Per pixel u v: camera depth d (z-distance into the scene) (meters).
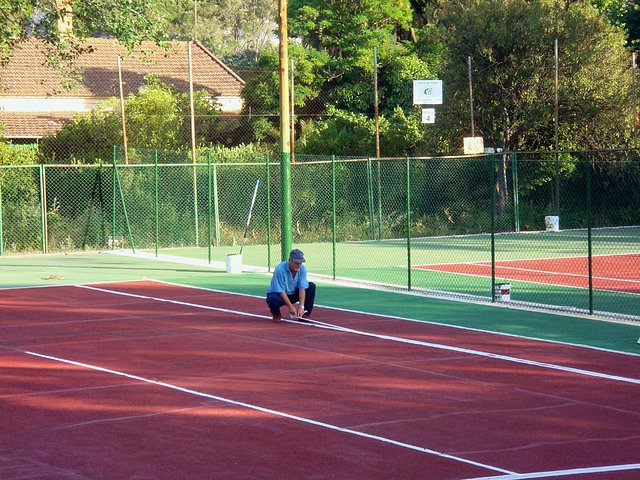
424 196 45.50
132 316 21.50
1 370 15.60
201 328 19.75
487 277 29.11
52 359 16.56
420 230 44.03
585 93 45.88
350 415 12.51
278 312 20.55
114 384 14.48
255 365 15.91
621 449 10.91
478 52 45.78
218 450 10.83
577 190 48.12
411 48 58.06
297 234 41.19
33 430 11.77
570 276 29.47
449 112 46.78
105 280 28.31
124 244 38.06
